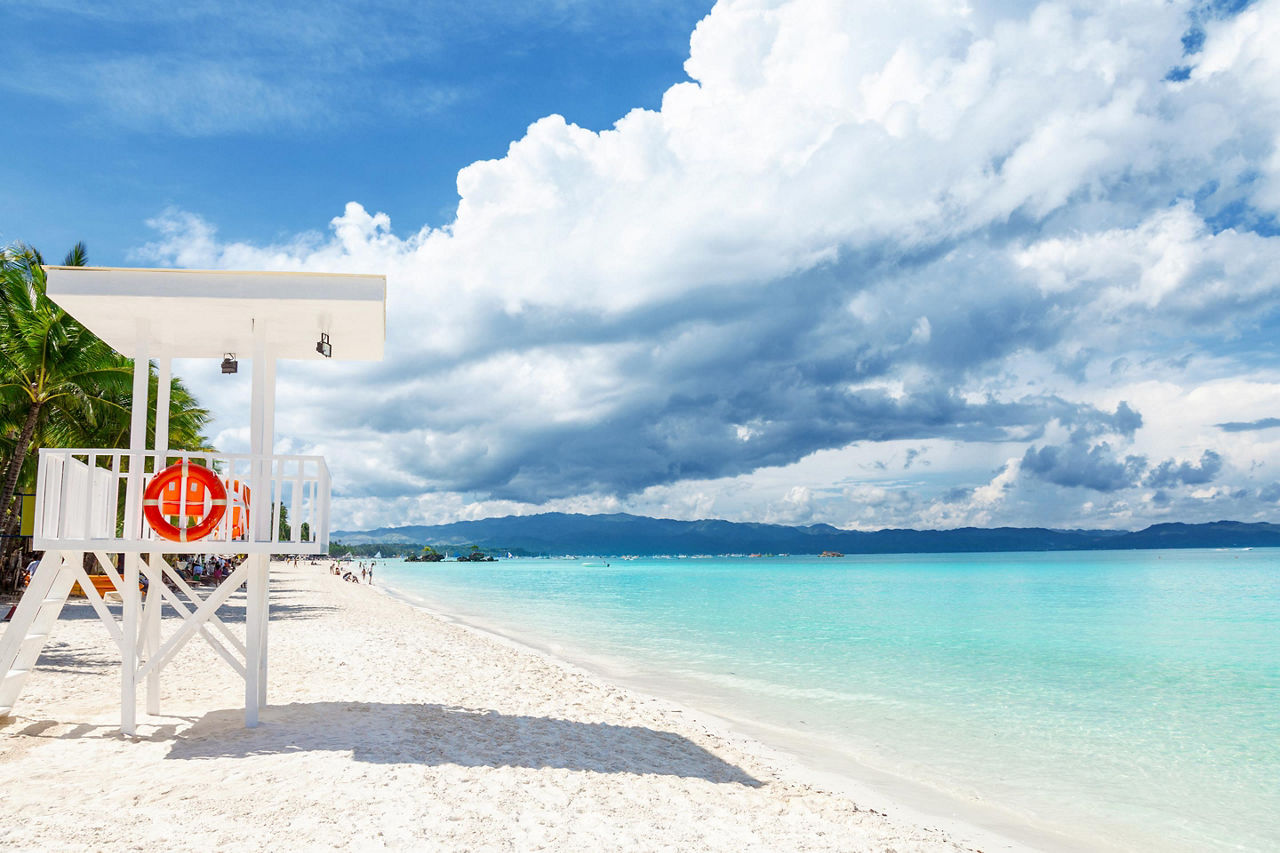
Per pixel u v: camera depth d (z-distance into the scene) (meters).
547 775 7.07
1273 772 10.13
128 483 7.77
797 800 7.31
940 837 6.79
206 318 8.24
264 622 9.20
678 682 15.87
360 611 28.17
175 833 5.11
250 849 4.90
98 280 7.67
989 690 16.52
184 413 30.11
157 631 8.67
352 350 9.41
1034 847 7.04
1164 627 31.70
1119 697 16.16
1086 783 9.44
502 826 5.64
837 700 14.45
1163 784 9.51
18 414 23.72
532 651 20.12
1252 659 22.44
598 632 26.98
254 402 7.96
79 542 7.43
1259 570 108.69
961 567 139.88
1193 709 14.96
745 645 23.48
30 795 5.78
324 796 5.95
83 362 21.88
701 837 5.84
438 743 7.82
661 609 39.97
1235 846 7.36
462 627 25.39
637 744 8.99
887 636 27.06
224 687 10.48
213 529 7.69
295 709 9.05
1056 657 22.56
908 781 9.08
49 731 7.72
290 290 7.87
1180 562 162.25
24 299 21.14
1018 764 10.23
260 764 6.71
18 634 7.55
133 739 7.48
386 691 10.73
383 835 5.26
